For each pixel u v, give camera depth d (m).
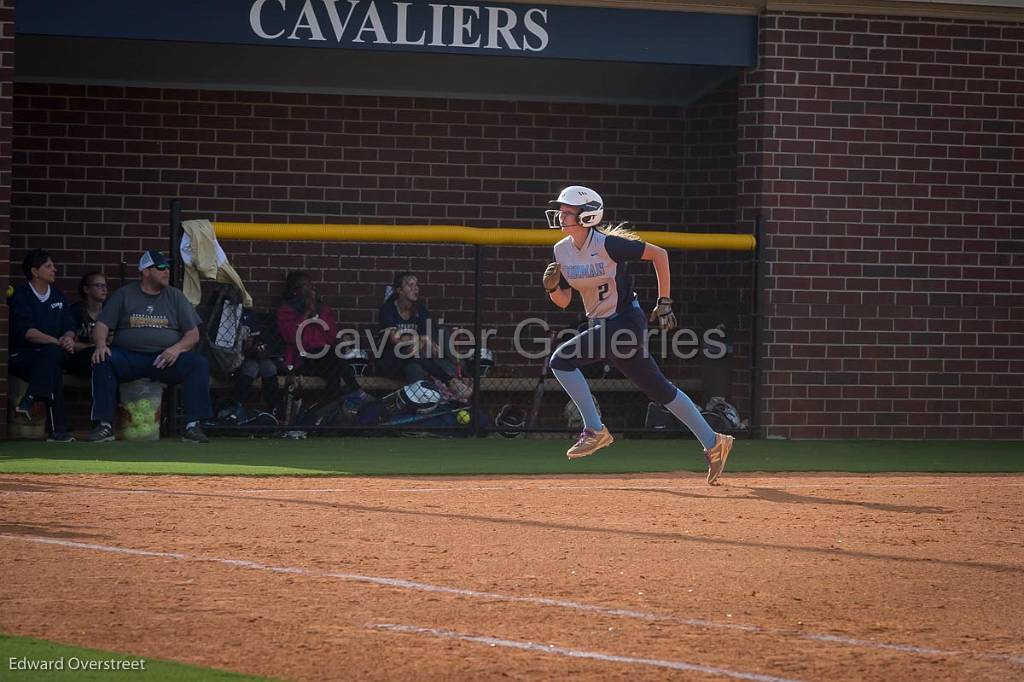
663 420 50.78
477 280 49.09
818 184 51.44
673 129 58.72
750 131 51.53
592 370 53.44
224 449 43.03
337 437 48.12
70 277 55.00
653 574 22.94
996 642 18.72
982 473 41.31
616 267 34.78
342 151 56.84
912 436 52.34
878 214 51.91
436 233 47.84
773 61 51.00
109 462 38.62
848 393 51.81
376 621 19.14
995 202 52.84
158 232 55.56
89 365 47.09
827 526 28.84
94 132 55.00
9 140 45.41
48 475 35.62
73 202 54.91
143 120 55.34
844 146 51.59
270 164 56.31
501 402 55.25
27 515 28.16
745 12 51.25
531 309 57.56
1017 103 52.88
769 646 18.20
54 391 44.62
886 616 20.16
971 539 27.44
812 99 51.34
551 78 56.28
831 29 51.44
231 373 48.75
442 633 18.52
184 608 19.70
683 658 17.47
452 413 49.12
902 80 51.94
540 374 55.69
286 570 22.61
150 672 16.33
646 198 58.59
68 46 52.03
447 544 25.55
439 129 57.47
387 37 49.41
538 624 19.16
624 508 31.22
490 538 26.38
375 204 57.09
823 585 22.33
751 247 50.72
